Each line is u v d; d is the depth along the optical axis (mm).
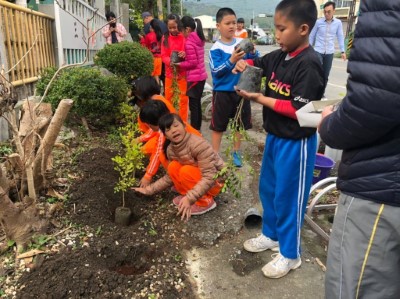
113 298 2369
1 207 2492
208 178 2986
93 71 5156
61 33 6875
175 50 5434
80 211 3141
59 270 2471
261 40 46375
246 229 3293
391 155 1427
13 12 5031
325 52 8438
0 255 2619
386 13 1300
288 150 2469
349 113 1421
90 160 4066
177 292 2498
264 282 2648
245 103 4320
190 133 3139
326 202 3740
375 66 1323
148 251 2865
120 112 5250
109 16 9984
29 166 2748
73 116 5258
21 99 5062
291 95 2371
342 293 1597
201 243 3053
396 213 1438
